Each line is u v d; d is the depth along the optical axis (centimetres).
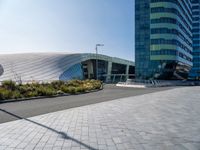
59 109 1226
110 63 8606
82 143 624
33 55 6506
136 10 7656
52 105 1398
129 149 578
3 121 905
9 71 5294
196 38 11706
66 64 6125
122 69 9700
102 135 702
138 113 1068
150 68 7344
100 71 8138
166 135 701
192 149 579
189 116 986
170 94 2102
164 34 7219
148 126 812
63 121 899
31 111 1159
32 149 576
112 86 4188
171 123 855
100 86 3406
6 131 749
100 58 7869
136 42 7594
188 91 2494
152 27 7306
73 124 848
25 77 5094
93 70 7750
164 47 7212
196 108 1211
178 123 855
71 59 6425
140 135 701
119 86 4181
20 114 1067
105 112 1102
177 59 7481
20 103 1508
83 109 1200
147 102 1484
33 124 849
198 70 11675
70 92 2306
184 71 8912
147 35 7481
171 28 7294
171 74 7350
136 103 1439
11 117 990
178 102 1470
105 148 585
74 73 6122
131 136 691
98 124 847
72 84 3005
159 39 7225
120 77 9438
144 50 7488
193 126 809
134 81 4956
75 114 1050
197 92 2341
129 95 2086
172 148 586
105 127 801
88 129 773
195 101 1521
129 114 1043
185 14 8856
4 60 5966
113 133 723
